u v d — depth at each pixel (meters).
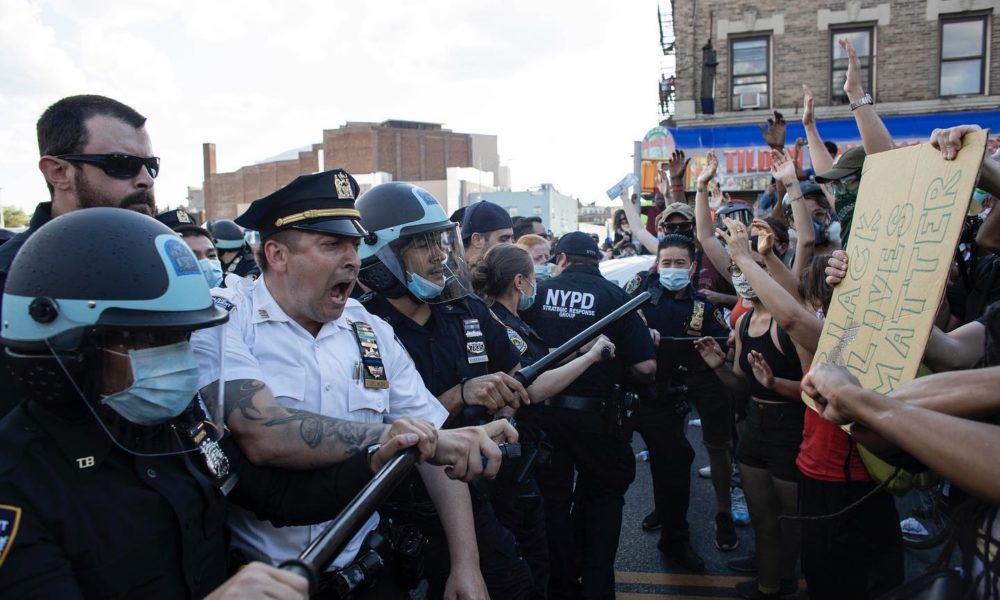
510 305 3.11
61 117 2.01
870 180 2.11
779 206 5.00
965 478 1.27
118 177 2.04
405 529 2.04
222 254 5.64
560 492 3.19
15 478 1.17
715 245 4.59
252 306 1.83
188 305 1.31
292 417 1.60
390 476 1.43
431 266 2.37
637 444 6.44
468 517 2.07
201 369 1.61
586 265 3.60
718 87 14.90
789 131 14.33
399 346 2.12
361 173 40.31
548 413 3.19
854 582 2.57
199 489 1.41
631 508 4.82
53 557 1.16
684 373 3.96
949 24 13.76
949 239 1.66
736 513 4.57
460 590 1.97
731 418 4.40
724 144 14.42
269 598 1.07
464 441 1.68
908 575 3.26
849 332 2.00
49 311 1.20
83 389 1.22
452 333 2.49
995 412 1.43
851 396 1.44
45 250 1.25
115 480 1.28
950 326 3.11
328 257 1.79
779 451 3.19
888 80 14.02
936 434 1.31
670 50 17.38
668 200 6.98
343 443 1.58
